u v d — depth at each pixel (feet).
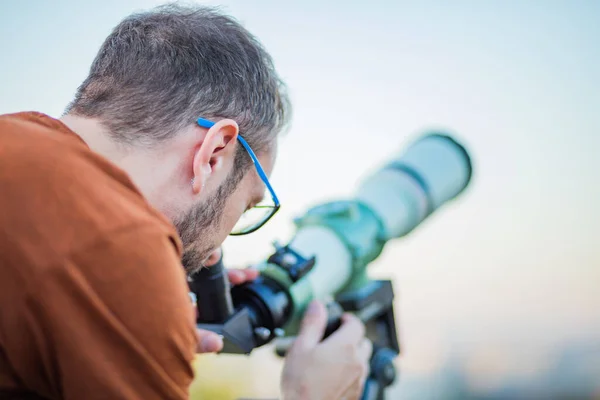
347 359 3.63
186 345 2.04
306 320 3.76
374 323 4.74
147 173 2.48
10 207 1.88
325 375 3.51
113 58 2.63
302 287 3.84
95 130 2.48
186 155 2.54
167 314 1.95
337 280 4.23
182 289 2.05
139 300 1.89
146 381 1.91
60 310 1.78
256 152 2.84
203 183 2.54
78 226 1.86
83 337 1.81
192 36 2.66
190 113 2.54
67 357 1.81
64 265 1.80
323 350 3.58
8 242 1.83
